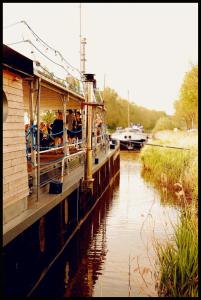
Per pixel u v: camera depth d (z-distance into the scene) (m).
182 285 6.11
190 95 27.66
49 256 7.89
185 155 17.02
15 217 6.16
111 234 10.30
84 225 11.16
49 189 8.40
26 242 6.48
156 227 10.69
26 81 8.35
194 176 13.93
